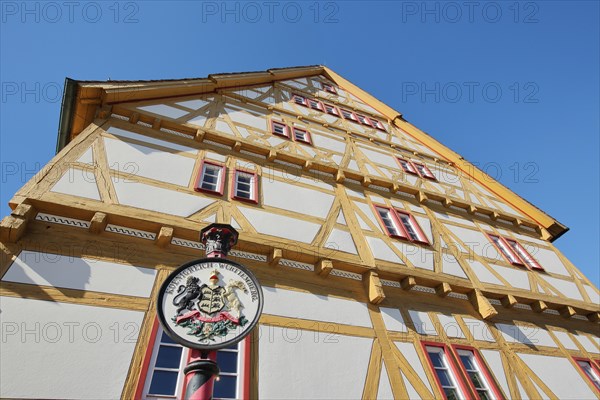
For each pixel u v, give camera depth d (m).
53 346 4.10
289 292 5.84
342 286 6.39
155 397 4.11
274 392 4.64
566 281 9.70
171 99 8.79
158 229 5.64
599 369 7.64
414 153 12.69
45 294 4.45
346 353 5.45
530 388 6.50
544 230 11.35
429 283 7.25
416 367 5.74
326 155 9.91
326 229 7.29
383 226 8.18
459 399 5.74
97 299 4.64
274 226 6.76
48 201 5.15
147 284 5.03
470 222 10.22
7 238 4.68
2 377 3.74
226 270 3.73
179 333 3.19
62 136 7.78
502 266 8.97
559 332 8.02
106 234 5.34
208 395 2.89
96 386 3.98
